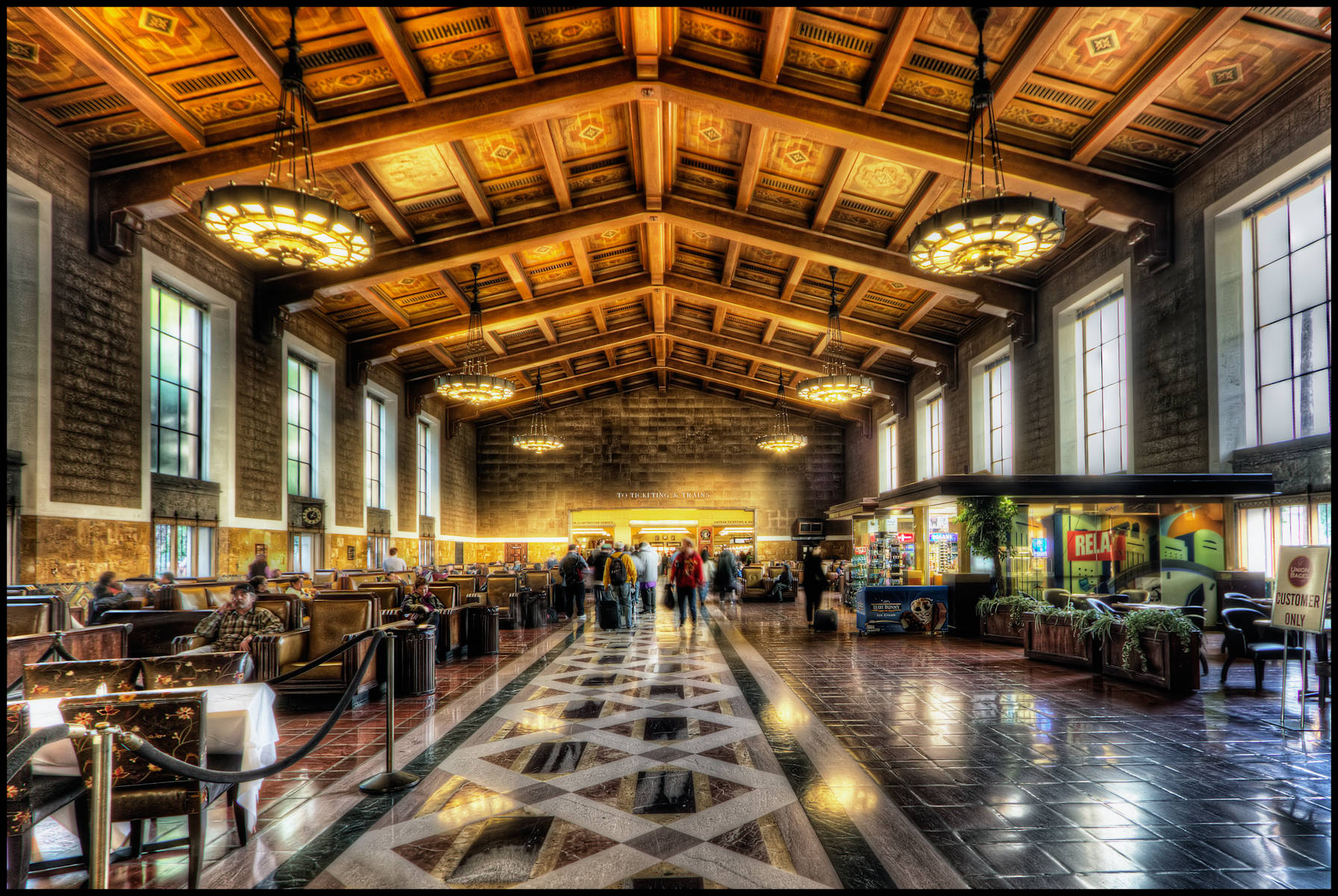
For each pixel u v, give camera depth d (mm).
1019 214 6785
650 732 5387
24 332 7691
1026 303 13969
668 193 12977
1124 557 10609
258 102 8336
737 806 3850
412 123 8836
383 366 18625
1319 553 5371
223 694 3686
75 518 8219
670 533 26984
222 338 11500
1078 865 3133
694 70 9031
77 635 5895
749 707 6172
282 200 6398
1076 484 10227
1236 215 9273
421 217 12094
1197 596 10156
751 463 27219
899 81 8781
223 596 8133
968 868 3105
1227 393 9273
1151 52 7625
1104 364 12258
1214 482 8922
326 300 14250
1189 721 5562
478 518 26922
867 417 24688
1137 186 9992
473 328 16641
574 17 8273
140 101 7574
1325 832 3455
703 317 20797
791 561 26656
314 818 3754
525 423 27328
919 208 11438
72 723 2986
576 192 12562
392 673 4379
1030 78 8391
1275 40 7328
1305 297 8430
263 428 12453
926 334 17750
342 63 8094
